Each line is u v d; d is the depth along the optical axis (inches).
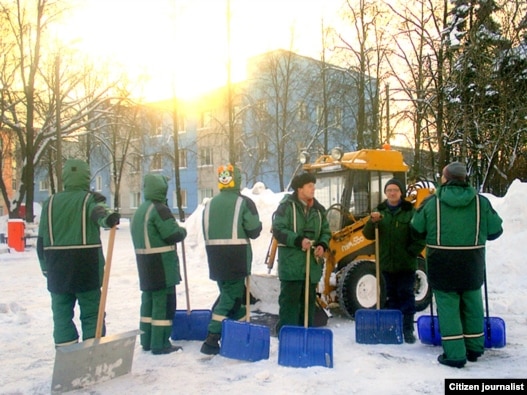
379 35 864.3
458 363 174.1
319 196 282.0
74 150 1290.6
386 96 813.2
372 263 246.2
